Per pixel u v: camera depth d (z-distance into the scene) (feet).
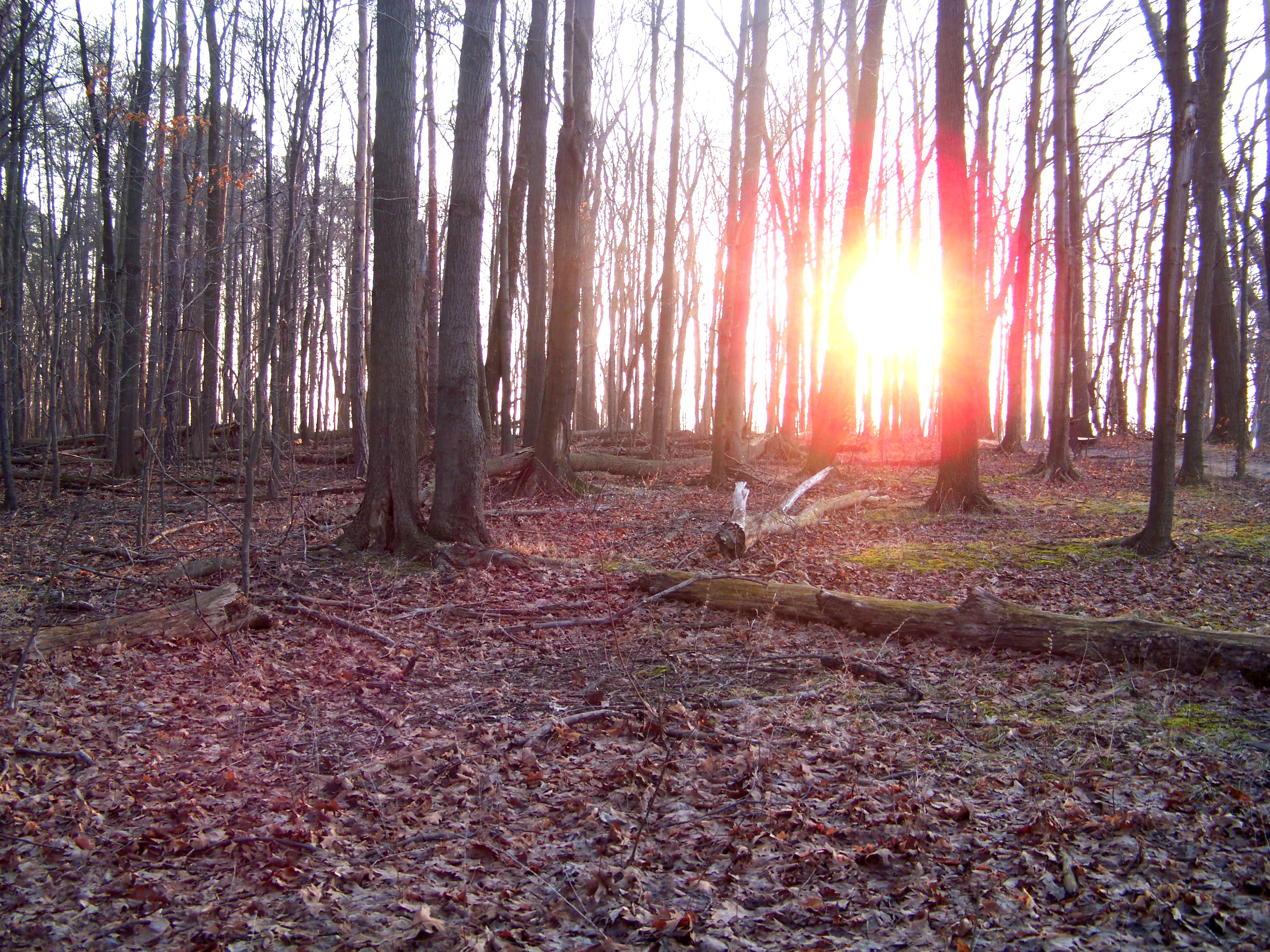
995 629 22.11
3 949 11.07
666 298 72.33
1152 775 14.67
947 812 13.67
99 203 97.14
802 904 11.54
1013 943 10.39
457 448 35.04
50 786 15.62
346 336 128.47
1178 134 30.50
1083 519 42.86
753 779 15.20
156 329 47.65
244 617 25.64
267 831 14.07
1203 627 23.25
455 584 31.24
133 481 57.26
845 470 66.33
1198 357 50.31
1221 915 10.53
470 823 14.34
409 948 11.02
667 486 61.82
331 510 47.01
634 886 12.22
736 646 23.99
